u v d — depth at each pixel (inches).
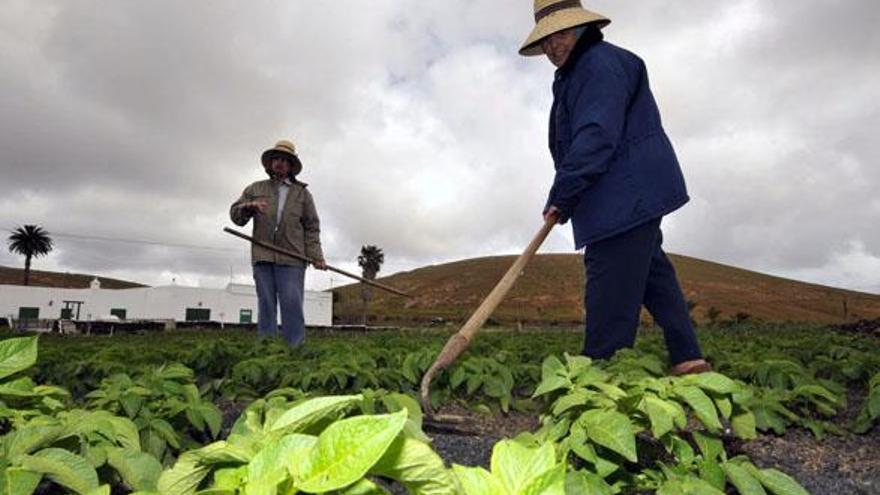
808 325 848.9
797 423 136.0
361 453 36.5
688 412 131.3
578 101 143.9
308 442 40.1
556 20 146.9
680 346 151.9
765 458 118.7
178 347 244.5
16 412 79.4
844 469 114.0
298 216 297.0
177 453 115.0
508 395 162.1
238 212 293.9
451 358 113.7
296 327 293.0
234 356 206.7
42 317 2751.0
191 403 121.7
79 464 60.9
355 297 5433.1
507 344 266.4
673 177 144.6
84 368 173.3
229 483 42.9
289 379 173.2
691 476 76.8
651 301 155.3
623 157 143.6
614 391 86.0
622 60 148.0
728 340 327.0
